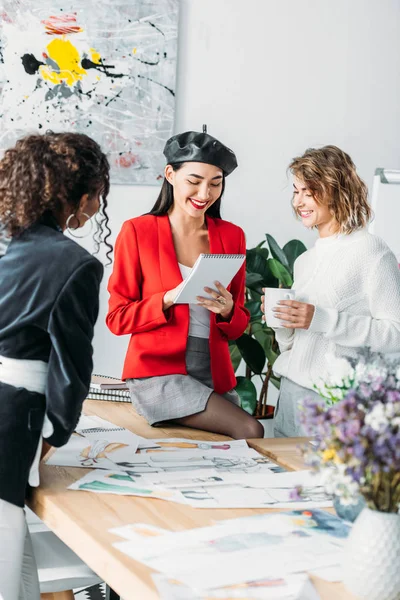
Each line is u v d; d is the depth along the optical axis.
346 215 2.35
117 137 3.60
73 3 3.45
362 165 4.22
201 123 3.80
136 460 1.84
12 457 1.56
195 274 2.08
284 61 3.95
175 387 2.25
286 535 1.37
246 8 3.83
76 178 1.65
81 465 1.78
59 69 3.46
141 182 3.67
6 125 3.39
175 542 1.32
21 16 3.37
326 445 1.17
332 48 4.05
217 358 2.36
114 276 2.35
